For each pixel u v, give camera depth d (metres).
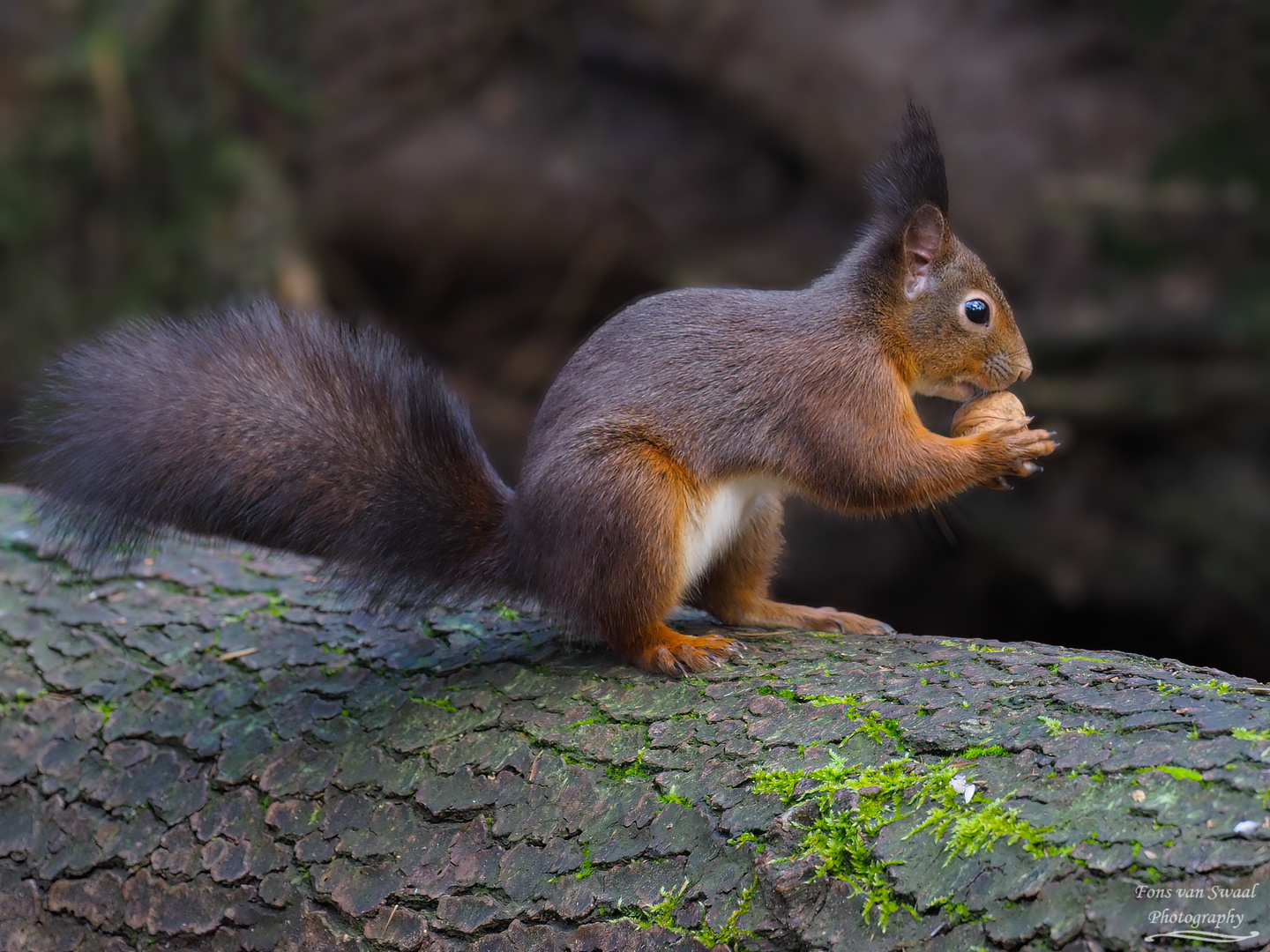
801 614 7.85
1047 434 7.09
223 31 17.27
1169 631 17.36
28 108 18.19
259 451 6.82
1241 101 16.16
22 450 6.70
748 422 6.97
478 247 22.58
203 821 6.41
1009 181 20.22
